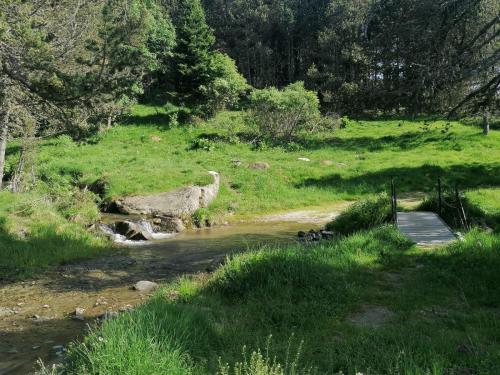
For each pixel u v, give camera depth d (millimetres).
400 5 10383
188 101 44531
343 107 11656
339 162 28484
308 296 6848
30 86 10477
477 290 6938
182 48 42906
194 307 6059
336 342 5332
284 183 24453
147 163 26094
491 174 23828
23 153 19312
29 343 6270
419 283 7438
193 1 44344
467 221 12398
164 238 16172
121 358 4191
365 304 6777
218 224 18797
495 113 12633
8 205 14281
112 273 10500
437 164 26141
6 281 9672
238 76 41375
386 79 10727
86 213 17562
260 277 7383
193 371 4379
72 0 12234
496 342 5172
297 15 65375
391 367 4238
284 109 34219
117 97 11133
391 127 39531
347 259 8734
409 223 12617
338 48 45812
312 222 18016
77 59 10859
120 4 11852
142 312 5449
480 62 10023
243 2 69875
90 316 7453
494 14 10453
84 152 31172
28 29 9797
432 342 4984
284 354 4898
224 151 31469
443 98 10938
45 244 12336
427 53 10250
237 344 5234
